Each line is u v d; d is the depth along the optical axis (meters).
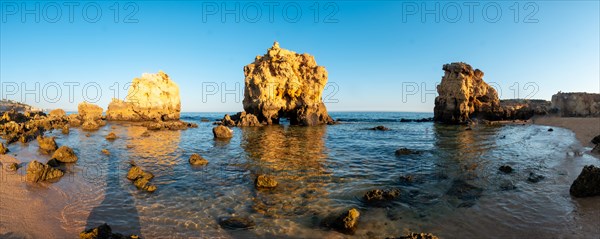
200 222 10.00
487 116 62.69
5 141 27.88
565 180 14.41
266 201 12.05
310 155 22.20
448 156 21.50
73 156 19.38
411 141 30.97
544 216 10.21
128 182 14.61
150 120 62.56
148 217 10.36
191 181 14.90
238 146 26.98
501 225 9.61
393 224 9.88
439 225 9.75
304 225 9.83
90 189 13.40
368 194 12.41
